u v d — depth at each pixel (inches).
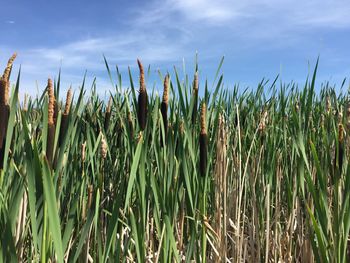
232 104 142.6
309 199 104.1
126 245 82.0
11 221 58.7
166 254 82.7
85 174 80.1
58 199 67.4
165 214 80.9
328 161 91.6
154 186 80.0
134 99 78.5
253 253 107.9
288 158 130.9
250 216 131.6
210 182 118.3
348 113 97.0
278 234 115.7
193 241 85.5
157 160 83.8
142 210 77.4
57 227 56.4
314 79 97.7
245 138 132.2
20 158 69.8
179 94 84.0
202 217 87.7
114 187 95.7
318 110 155.3
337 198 82.0
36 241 57.5
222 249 94.8
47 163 54.4
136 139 87.0
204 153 83.8
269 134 126.0
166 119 82.3
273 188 127.7
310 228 92.6
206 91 90.0
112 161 106.1
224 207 95.7
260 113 152.9
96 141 92.2
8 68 57.4
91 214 67.0
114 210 69.9
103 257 70.6
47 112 57.8
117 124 108.1
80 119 79.0
